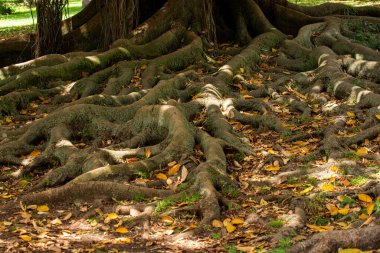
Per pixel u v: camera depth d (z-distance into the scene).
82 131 10.30
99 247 6.72
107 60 13.34
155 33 14.28
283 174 8.49
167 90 11.29
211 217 7.25
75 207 8.05
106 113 10.48
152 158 8.91
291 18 15.30
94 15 15.48
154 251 6.62
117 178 8.61
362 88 11.08
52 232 7.30
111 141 10.10
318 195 7.64
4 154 9.83
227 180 8.30
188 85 11.84
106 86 12.37
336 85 11.41
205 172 8.18
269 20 15.53
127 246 6.80
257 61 13.52
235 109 10.80
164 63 13.12
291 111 11.11
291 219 7.04
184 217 7.43
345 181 8.06
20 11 31.09
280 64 13.51
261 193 8.11
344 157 8.82
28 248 6.71
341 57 12.74
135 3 14.35
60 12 14.65
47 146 9.80
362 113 10.40
